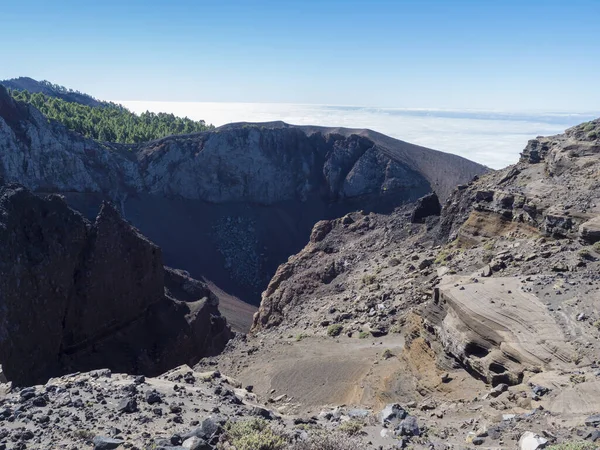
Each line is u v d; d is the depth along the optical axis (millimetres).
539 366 19078
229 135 171750
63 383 19250
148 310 69188
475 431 15344
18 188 60062
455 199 59531
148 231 144500
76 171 132375
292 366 36969
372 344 39438
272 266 153625
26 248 55906
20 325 50969
